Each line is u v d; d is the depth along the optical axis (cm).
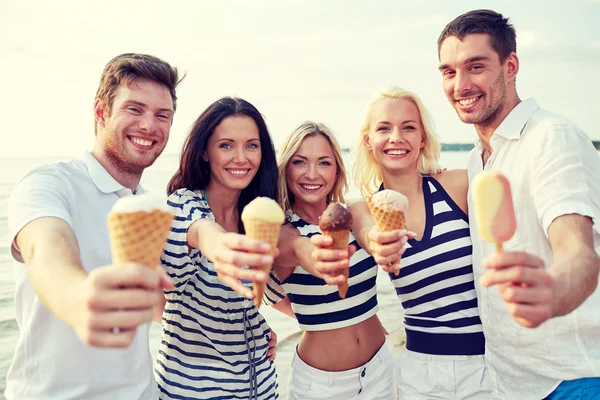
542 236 263
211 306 288
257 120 306
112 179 271
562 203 230
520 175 269
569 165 239
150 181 2231
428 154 346
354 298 333
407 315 329
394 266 217
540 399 268
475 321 308
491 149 308
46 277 161
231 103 303
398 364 331
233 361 294
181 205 284
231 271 172
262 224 177
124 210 143
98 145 283
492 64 291
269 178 320
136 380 264
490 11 298
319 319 332
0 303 971
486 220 158
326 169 342
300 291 332
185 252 264
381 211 215
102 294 131
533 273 154
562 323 257
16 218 214
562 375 258
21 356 247
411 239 320
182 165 311
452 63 301
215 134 299
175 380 288
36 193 229
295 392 339
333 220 202
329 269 204
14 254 226
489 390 299
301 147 341
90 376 248
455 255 310
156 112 281
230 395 290
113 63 276
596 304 257
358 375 333
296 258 271
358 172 371
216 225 249
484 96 295
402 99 330
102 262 259
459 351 307
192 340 289
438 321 312
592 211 228
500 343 281
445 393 305
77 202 256
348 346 333
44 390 245
